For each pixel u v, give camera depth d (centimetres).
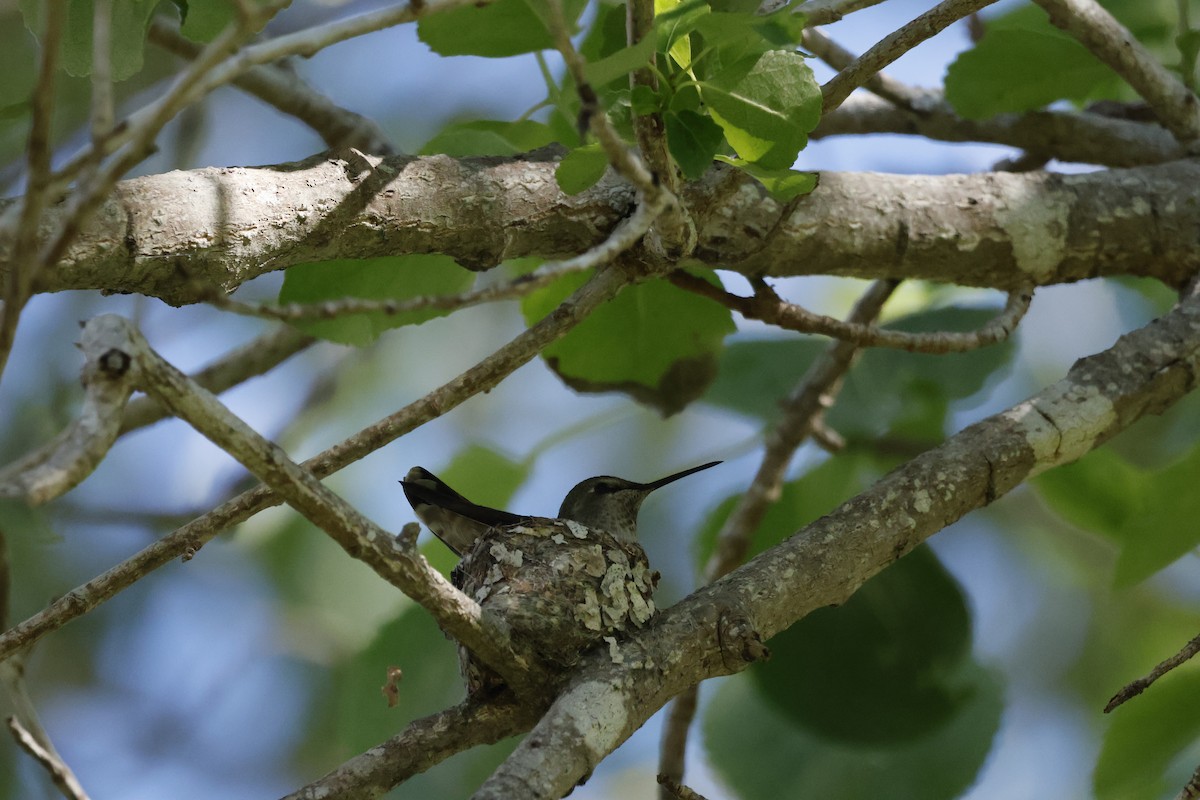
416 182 592
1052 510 901
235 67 372
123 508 911
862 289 1169
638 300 773
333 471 507
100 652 1249
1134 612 1252
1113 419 623
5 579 664
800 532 568
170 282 532
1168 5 876
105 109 350
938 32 520
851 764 862
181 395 386
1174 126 786
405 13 400
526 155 631
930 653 795
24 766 1096
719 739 892
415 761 512
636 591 656
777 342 942
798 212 669
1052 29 848
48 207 500
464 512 764
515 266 780
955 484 582
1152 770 725
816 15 512
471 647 492
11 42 822
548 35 591
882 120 880
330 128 859
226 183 543
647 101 489
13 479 337
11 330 351
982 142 877
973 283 729
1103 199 732
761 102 499
